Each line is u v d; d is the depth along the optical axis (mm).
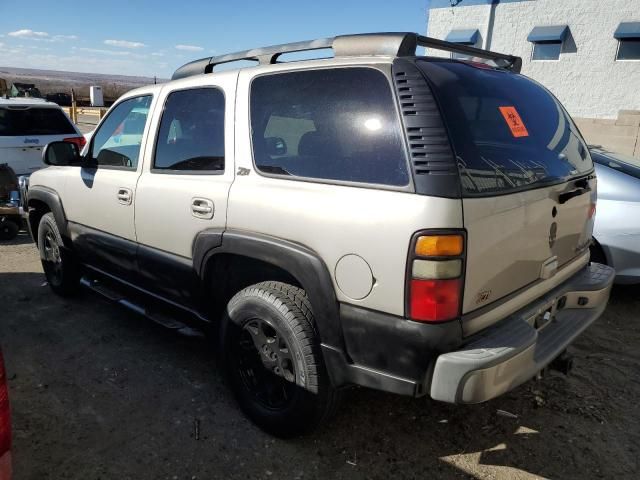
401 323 2168
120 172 3670
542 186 2525
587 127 11961
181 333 3318
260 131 2785
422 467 2652
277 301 2648
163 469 2609
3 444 1735
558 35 13430
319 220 2395
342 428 2945
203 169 3059
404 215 2123
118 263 3777
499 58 3219
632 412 3145
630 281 4520
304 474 2590
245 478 2557
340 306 2367
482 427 2982
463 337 2178
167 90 3410
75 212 4176
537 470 2643
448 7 15258
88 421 2980
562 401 3248
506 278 2377
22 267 5766
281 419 2764
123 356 3746
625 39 12891
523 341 2242
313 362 2562
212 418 3027
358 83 2412
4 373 1752
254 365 2930
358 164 2340
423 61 2395
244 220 2734
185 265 3160
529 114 2748
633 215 4406
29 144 7793
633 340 4090
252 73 2891
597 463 2697
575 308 2984
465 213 2088
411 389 2199
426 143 2141
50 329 4172
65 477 2545
